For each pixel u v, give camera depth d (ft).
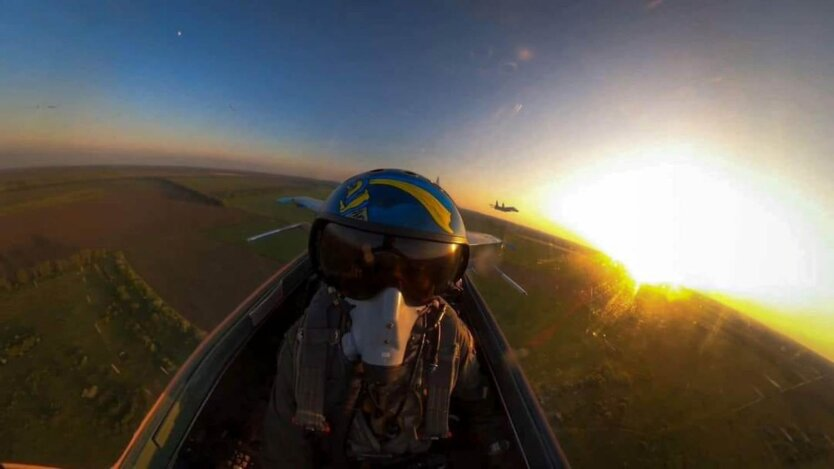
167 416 1.99
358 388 1.56
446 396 1.66
